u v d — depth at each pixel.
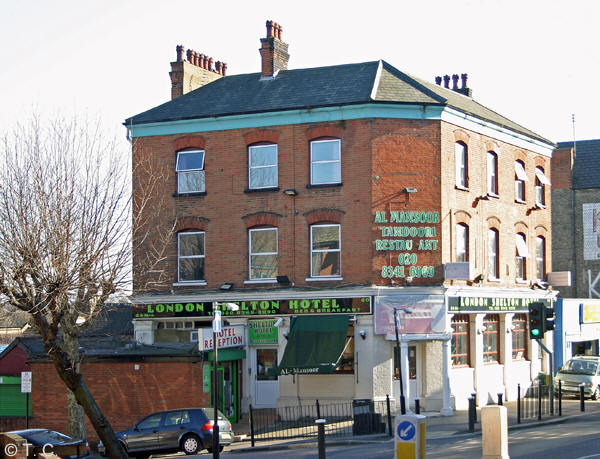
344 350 30.61
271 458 22.00
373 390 29.98
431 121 30.98
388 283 30.30
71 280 22.19
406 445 15.76
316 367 29.05
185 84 36.44
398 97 30.83
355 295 30.28
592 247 47.19
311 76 33.72
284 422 30.28
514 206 36.66
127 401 29.73
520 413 28.25
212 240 32.59
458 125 32.25
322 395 30.72
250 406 25.78
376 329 30.09
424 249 30.62
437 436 24.89
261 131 31.98
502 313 35.31
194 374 29.23
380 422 26.17
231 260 32.28
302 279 31.14
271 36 34.56
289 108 31.25
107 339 33.31
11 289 20.64
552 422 27.17
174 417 25.48
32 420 30.56
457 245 32.19
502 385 35.16
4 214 22.17
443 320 30.58
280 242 31.56
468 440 23.48
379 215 30.33
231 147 32.50
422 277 30.52
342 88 31.92
